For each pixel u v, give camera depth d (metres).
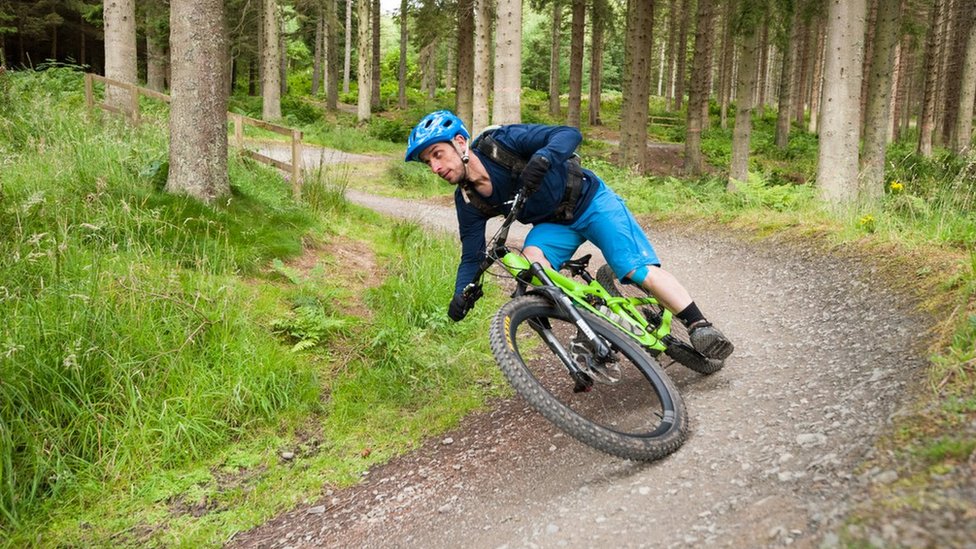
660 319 3.69
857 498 2.08
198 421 4.10
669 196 11.22
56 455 3.68
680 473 2.79
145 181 6.71
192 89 6.65
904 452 2.25
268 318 5.26
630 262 3.51
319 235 7.45
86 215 5.46
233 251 6.00
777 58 44.28
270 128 8.69
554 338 3.37
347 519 3.31
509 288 7.21
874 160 11.98
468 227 3.54
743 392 3.51
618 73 58.06
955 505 1.82
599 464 3.17
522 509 2.94
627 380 4.13
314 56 41.09
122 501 3.61
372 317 5.81
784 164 25.00
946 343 3.13
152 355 4.31
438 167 3.24
